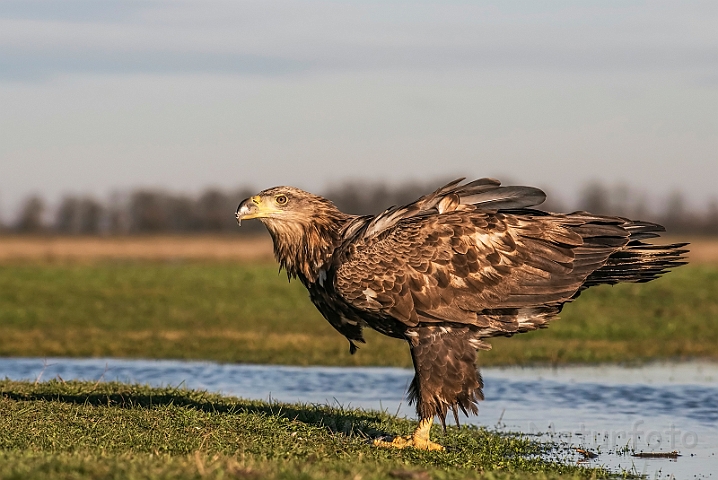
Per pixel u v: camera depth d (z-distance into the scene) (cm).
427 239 1258
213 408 1402
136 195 11131
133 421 1277
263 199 1312
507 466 1199
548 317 1311
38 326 3002
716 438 1478
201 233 10212
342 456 1124
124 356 2459
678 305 3400
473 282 1254
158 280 4238
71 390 1609
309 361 2364
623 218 1305
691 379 2094
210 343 2645
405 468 1005
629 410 1720
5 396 1519
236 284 4119
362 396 1872
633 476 1233
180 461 959
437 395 1255
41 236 9544
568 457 1345
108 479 869
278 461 1035
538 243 1270
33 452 1019
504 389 1962
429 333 1265
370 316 1291
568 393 1909
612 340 2791
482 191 1310
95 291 3822
